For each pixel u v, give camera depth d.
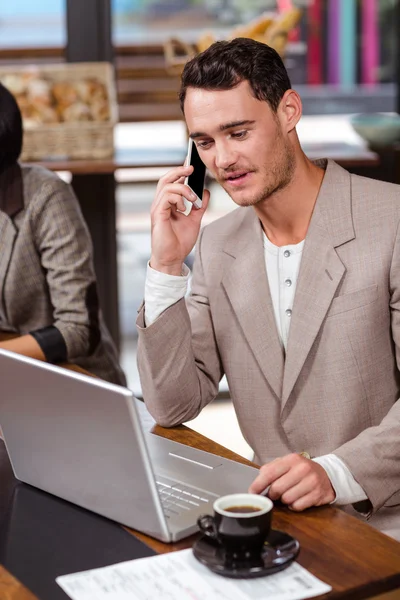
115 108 4.12
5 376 1.65
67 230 2.71
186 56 4.26
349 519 1.58
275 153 1.91
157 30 4.47
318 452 2.03
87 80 4.12
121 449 1.49
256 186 1.90
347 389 1.98
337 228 1.98
